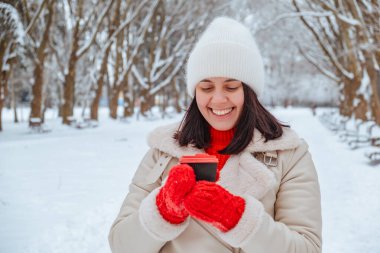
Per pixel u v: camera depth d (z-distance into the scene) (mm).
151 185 1653
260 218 1229
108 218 5344
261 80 1630
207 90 1595
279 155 1556
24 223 5098
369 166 9523
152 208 1312
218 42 1511
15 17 14984
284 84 64312
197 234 1445
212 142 1684
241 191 1456
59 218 5332
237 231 1211
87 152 12086
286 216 1440
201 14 29703
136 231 1367
